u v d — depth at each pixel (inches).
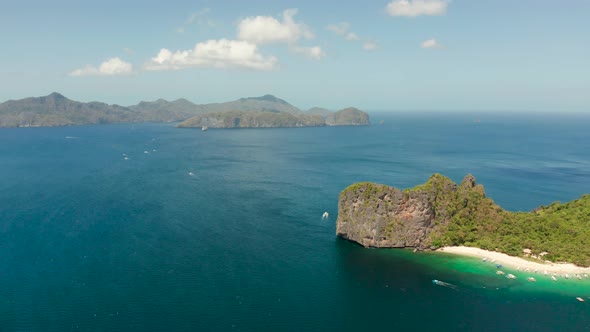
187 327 4028.1
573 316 4288.9
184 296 4591.5
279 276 5118.1
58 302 4414.4
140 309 4315.9
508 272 5255.9
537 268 5310.0
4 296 4517.7
